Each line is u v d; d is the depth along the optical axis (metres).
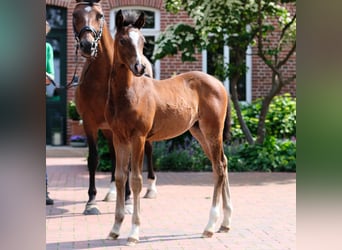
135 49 5.41
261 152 13.01
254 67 16.77
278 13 13.67
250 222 7.12
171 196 9.23
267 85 16.80
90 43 6.79
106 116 5.93
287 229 6.68
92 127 7.73
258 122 14.54
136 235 5.83
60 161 14.30
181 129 6.21
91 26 6.88
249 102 16.73
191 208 8.15
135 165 5.78
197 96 6.36
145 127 5.78
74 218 7.33
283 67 16.81
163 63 16.61
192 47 13.27
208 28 12.70
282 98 15.85
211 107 6.31
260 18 13.12
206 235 6.18
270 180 11.31
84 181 10.95
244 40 13.43
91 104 7.58
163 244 5.86
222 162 6.37
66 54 16.47
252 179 11.45
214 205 6.27
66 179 11.19
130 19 5.62
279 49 14.27
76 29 6.96
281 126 14.98
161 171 12.60
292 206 8.35
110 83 5.82
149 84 5.95
